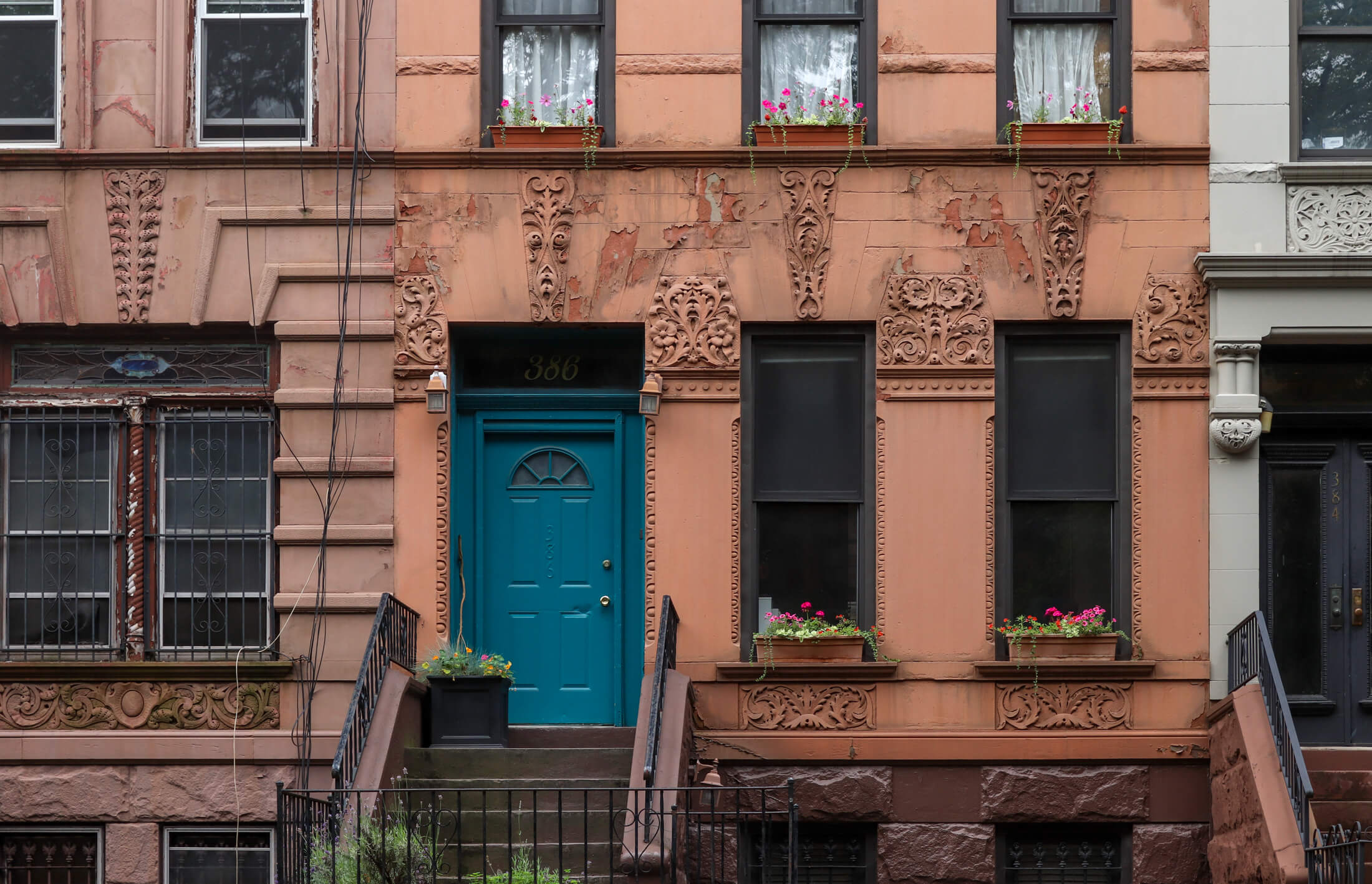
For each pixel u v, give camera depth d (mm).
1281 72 10891
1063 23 11219
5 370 11031
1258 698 9648
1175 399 10727
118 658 10773
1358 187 10773
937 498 10742
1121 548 10734
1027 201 10891
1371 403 10961
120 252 10836
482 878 8664
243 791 10445
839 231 10914
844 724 10562
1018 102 11164
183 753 10445
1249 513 10594
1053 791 10414
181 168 10906
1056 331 10883
